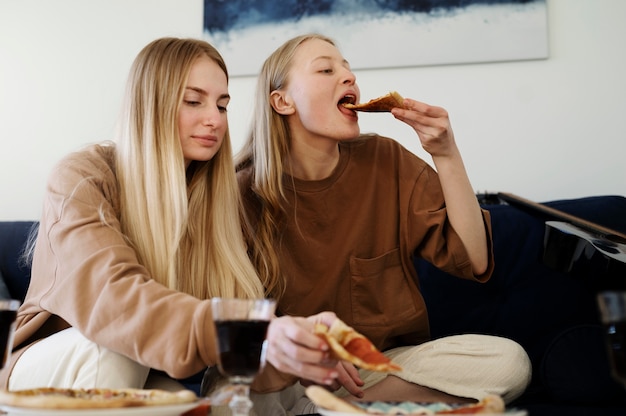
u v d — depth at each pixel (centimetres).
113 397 101
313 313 174
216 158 166
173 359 116
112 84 291
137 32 291
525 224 214
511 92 260
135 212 152
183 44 163
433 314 209
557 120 256
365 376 163
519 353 147
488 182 258
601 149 253
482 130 260
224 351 97
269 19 277
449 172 173
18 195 289
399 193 183
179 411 96
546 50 257
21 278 221
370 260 176
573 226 198
